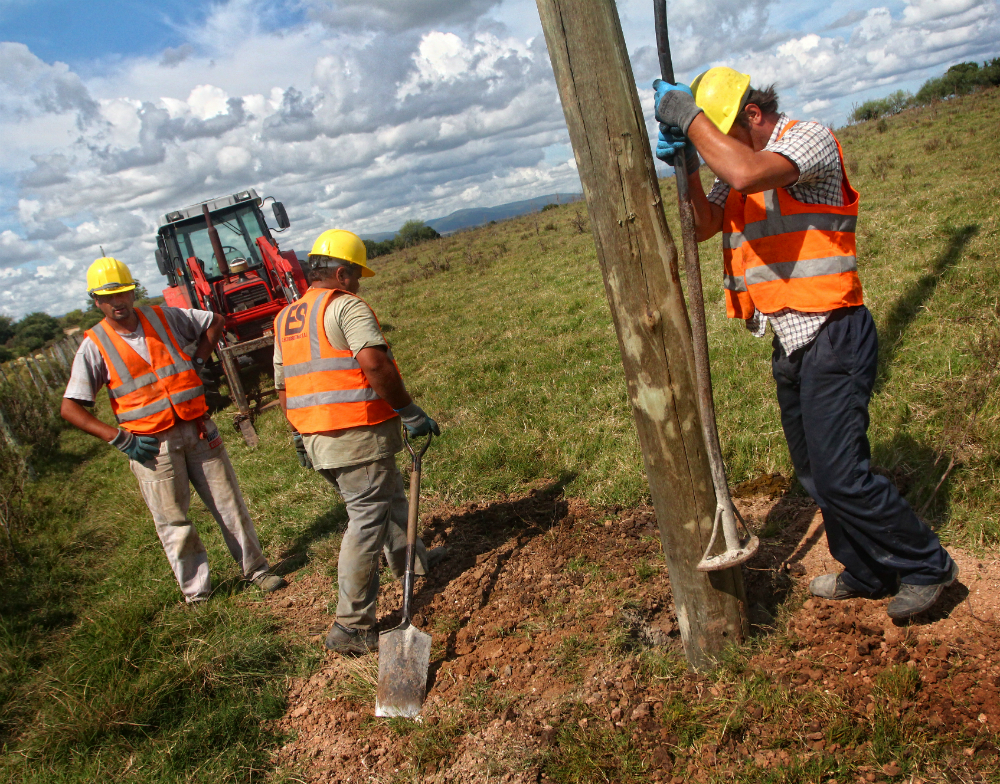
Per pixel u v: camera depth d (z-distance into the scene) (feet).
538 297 34.01
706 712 7.04
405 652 8.82
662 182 74.43
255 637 10.55
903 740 6.10
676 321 6.71
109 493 22.08
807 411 7.13
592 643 8.67
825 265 6.75
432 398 21.61
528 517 12.73
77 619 13.28
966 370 12.25
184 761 8.34
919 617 7.48
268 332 30.12
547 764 7.00
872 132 71.56
